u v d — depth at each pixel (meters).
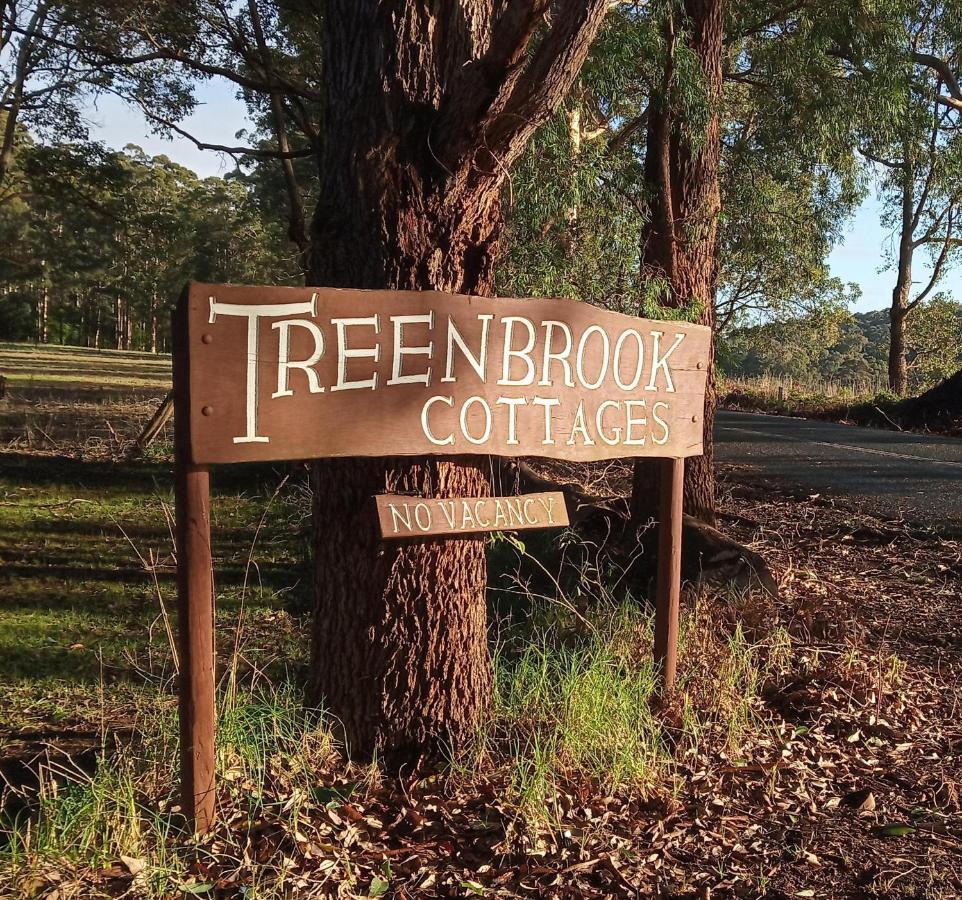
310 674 3.32
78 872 2.44
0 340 64.50
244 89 12.61
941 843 3.02
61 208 20.70
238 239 47.91
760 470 11.93
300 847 2.61
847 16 9.48
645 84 6.96
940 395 18.53
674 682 3.80
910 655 4.92
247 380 2.57
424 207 3.05
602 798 3.06
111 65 10.88
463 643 3.24
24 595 6.15
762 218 11.20
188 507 2.54
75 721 4.03
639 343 3.47
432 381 2.92
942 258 26.03
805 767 3.50
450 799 2.98
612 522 6.77
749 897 2.65
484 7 3.11
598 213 6.70
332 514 3.14
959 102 14.44
